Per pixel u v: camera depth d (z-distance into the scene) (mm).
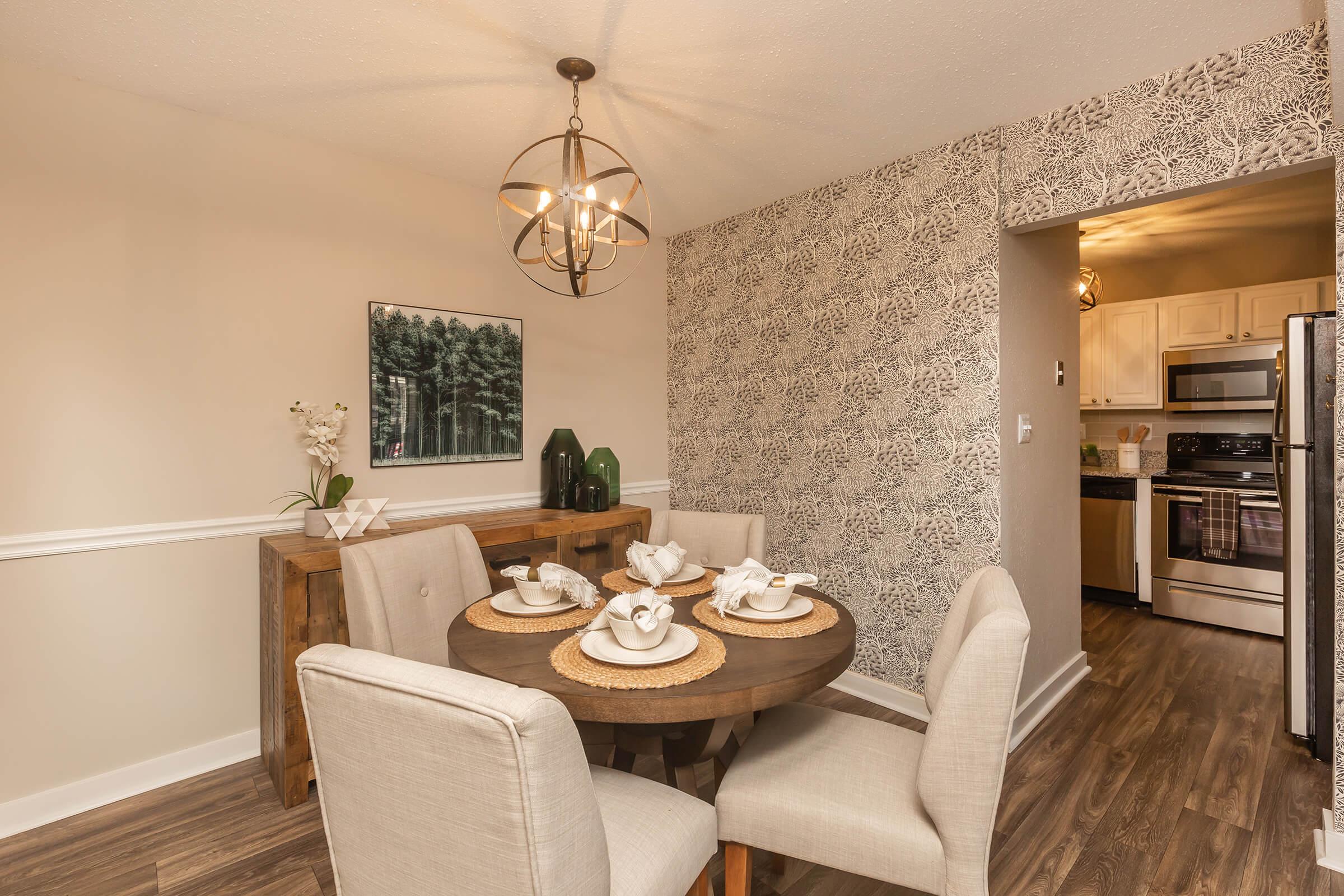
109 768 2109
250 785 2195
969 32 1810
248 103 2211
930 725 1212
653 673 1291
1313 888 1671
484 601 1860
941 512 2586
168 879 1716
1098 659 3289
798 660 1382
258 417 2408
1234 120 1904
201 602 2289
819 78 2055
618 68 1993
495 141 2506
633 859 1124
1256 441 3977
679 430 3828
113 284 2111
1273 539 3553
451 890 859
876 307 2797
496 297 3084
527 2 1672
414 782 845
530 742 753
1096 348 4602
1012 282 2504
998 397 2408
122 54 1906
